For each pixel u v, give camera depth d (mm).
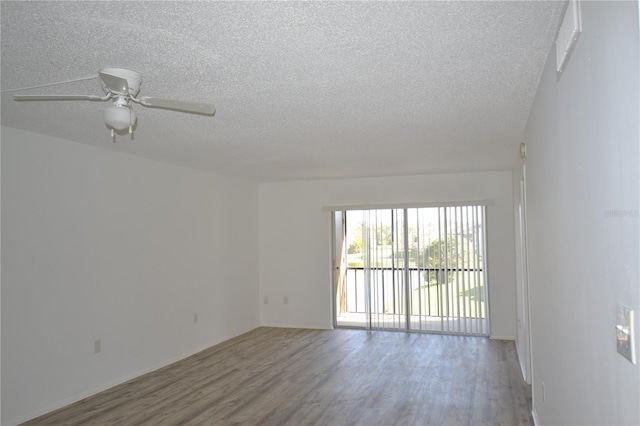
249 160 5293
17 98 2307
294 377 4715
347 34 2041
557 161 2113
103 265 4426
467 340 6258
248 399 4098
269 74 2531
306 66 2420
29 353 3699
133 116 2412
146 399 4117
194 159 5176
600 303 1400
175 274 5453
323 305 7215
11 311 3578
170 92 2824
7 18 1854
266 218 7551
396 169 6164
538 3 1783
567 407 2074
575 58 1646
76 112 3227
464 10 1835
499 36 2086
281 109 3219
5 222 3564
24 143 3730
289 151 4766
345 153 4918
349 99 3008
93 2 1732
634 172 1048
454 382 4492
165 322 5250
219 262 6395
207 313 6055
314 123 3621
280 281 7445
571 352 1922
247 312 7098
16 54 2223
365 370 4926
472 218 6570
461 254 6609
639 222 1021
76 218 4160
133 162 4867
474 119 3566
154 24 1919
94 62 2334
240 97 2938
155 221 5152
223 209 6551
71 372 4055
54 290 3926
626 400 1152
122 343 4621
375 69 2480
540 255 2902
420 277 6828
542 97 2592
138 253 4879
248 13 1833
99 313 4359
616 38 1149
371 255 7129
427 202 6711
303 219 7363
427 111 3324
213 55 2258
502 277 6375
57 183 3992
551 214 2355
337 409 3832
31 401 3701
